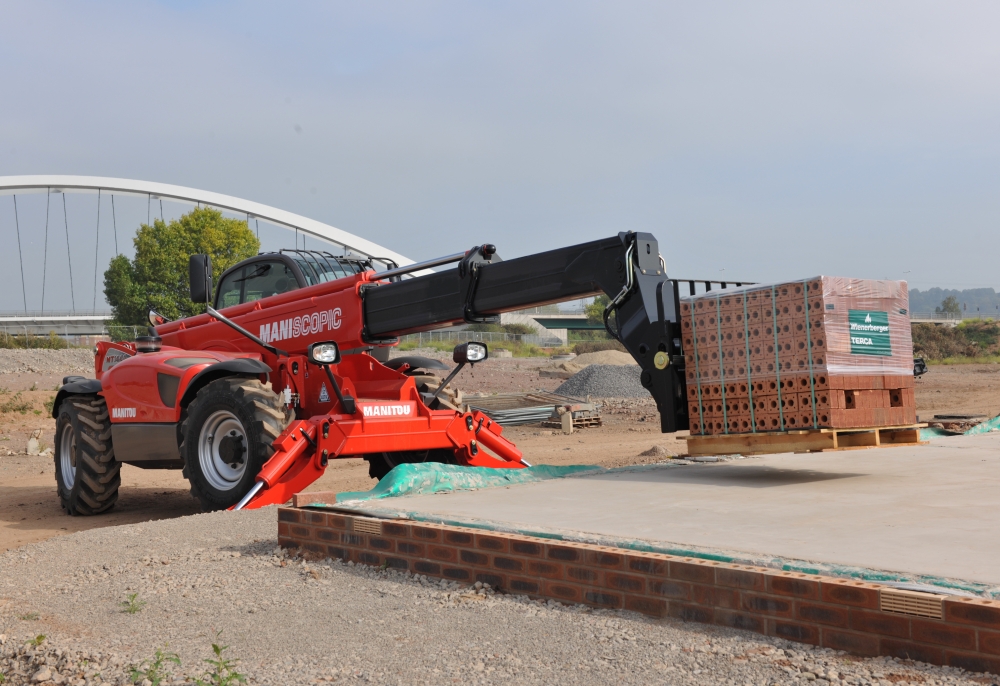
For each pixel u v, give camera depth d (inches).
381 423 327.6
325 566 205.8
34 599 196.7
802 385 259.0
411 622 160.2
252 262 410.3
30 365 1386.6
